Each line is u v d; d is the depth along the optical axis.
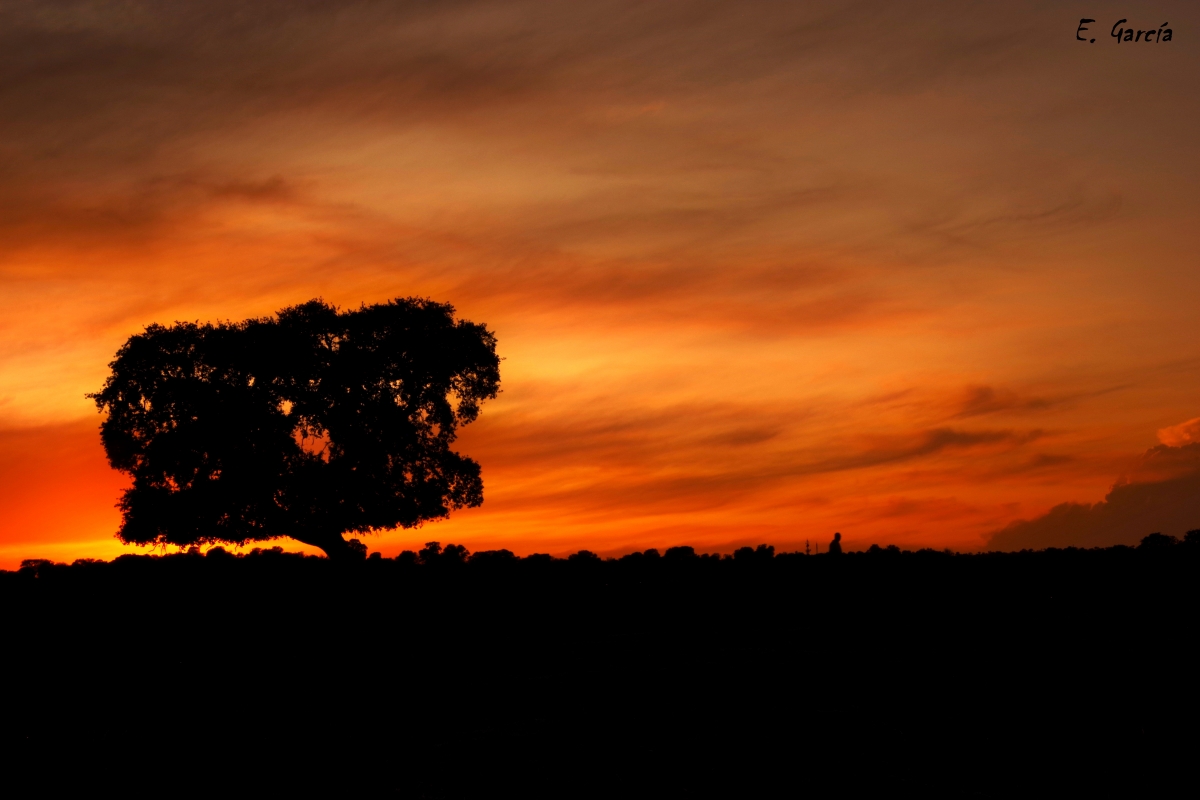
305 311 43.62
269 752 16.33
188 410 41.38
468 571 39.47
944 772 13.98
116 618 29.95
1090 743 15.10
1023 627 27.19
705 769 14.49
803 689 20.02
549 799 13.37
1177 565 34.66
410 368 43.47
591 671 23.41
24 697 21.11
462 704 20.05
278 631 29.52
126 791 14.30
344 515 42.31
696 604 35.66
